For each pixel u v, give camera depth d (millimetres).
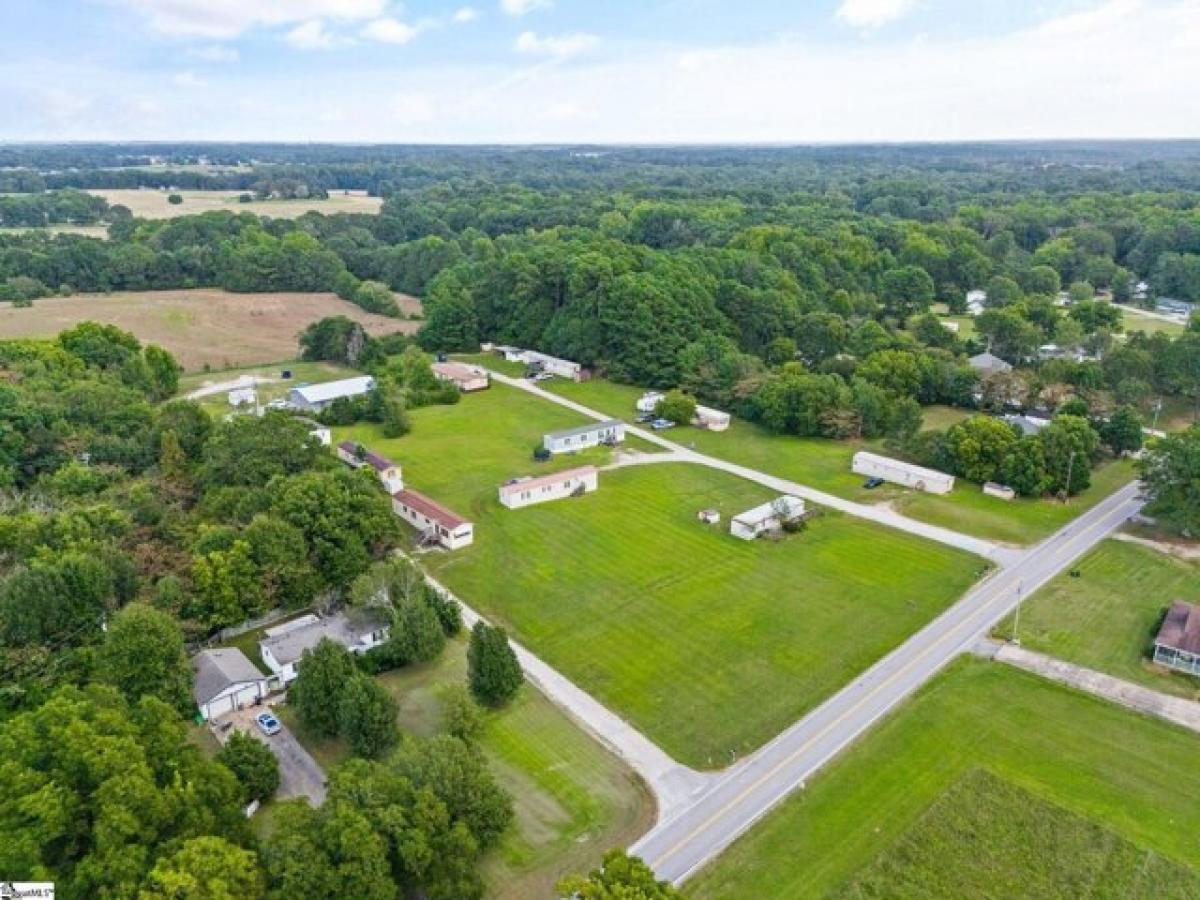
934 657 56344
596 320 128250
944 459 87938
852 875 39000
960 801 43344
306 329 149750
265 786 42844
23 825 33219
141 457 82438
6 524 61531
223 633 57781
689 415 106188
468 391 120625
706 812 43094
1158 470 75062
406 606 56125
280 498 63969
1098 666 55000
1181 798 43656
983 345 132375
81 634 52500
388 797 37094
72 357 108062
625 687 53719
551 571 68750
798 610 62562
